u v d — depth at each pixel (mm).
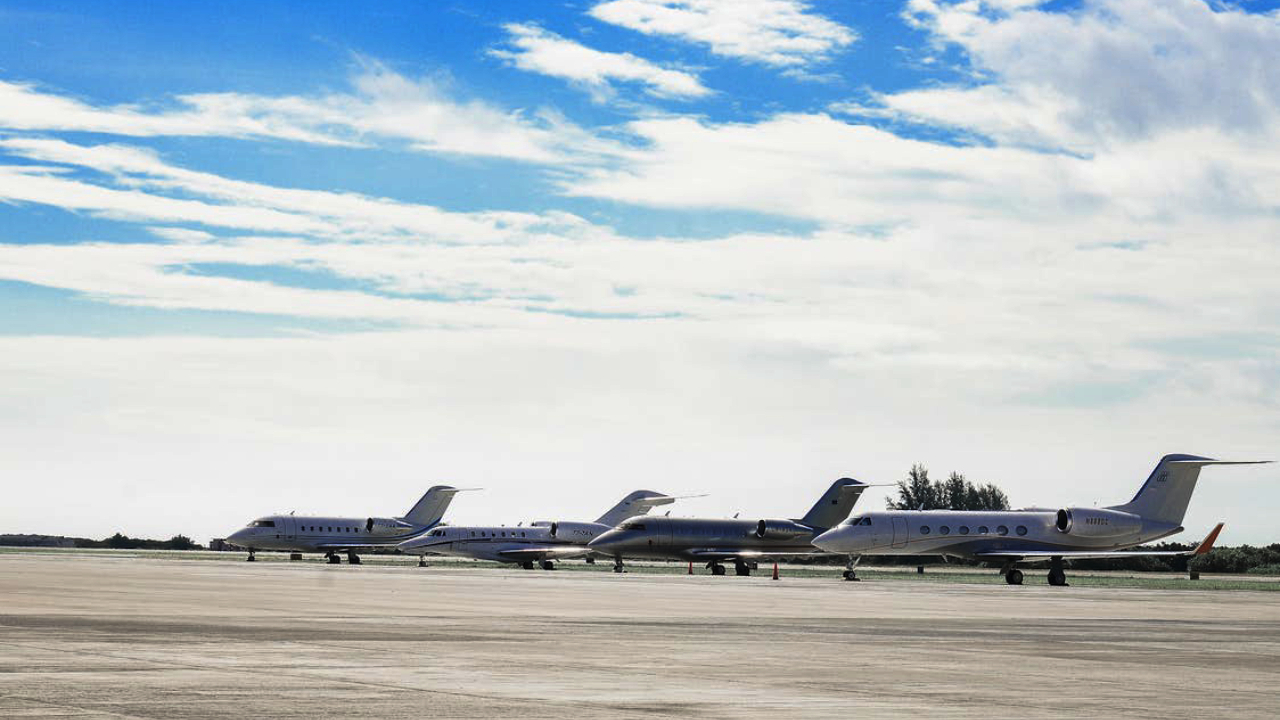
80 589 54844
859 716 17875
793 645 30109
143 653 25203
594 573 109812
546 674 22594
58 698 18359
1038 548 100812
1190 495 106500
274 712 17266
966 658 27219
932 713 18281
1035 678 23219
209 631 31297
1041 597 65500
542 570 125562
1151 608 54031
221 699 18484
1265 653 29969
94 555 161750
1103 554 97125
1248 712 18953
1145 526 104125
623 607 47312
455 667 23547
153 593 52000
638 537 114938
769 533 117688
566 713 17625
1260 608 55250
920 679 22750
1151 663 26828
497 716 17203
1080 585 95938
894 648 29656
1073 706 19312
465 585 68812
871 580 96875
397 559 165375
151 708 17469
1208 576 131750
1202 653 29703
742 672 23516
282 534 145375
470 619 38156
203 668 22594
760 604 51781
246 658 24516
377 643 28562
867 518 98188
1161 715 18500
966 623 40344
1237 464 105000
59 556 149375
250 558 145875
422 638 30297
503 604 48062
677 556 116562
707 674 23062
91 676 21125
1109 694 20953
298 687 20062
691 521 117125
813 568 139750
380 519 151625
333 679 21266
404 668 23203
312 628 33000
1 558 128250
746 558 115062
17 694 18781
